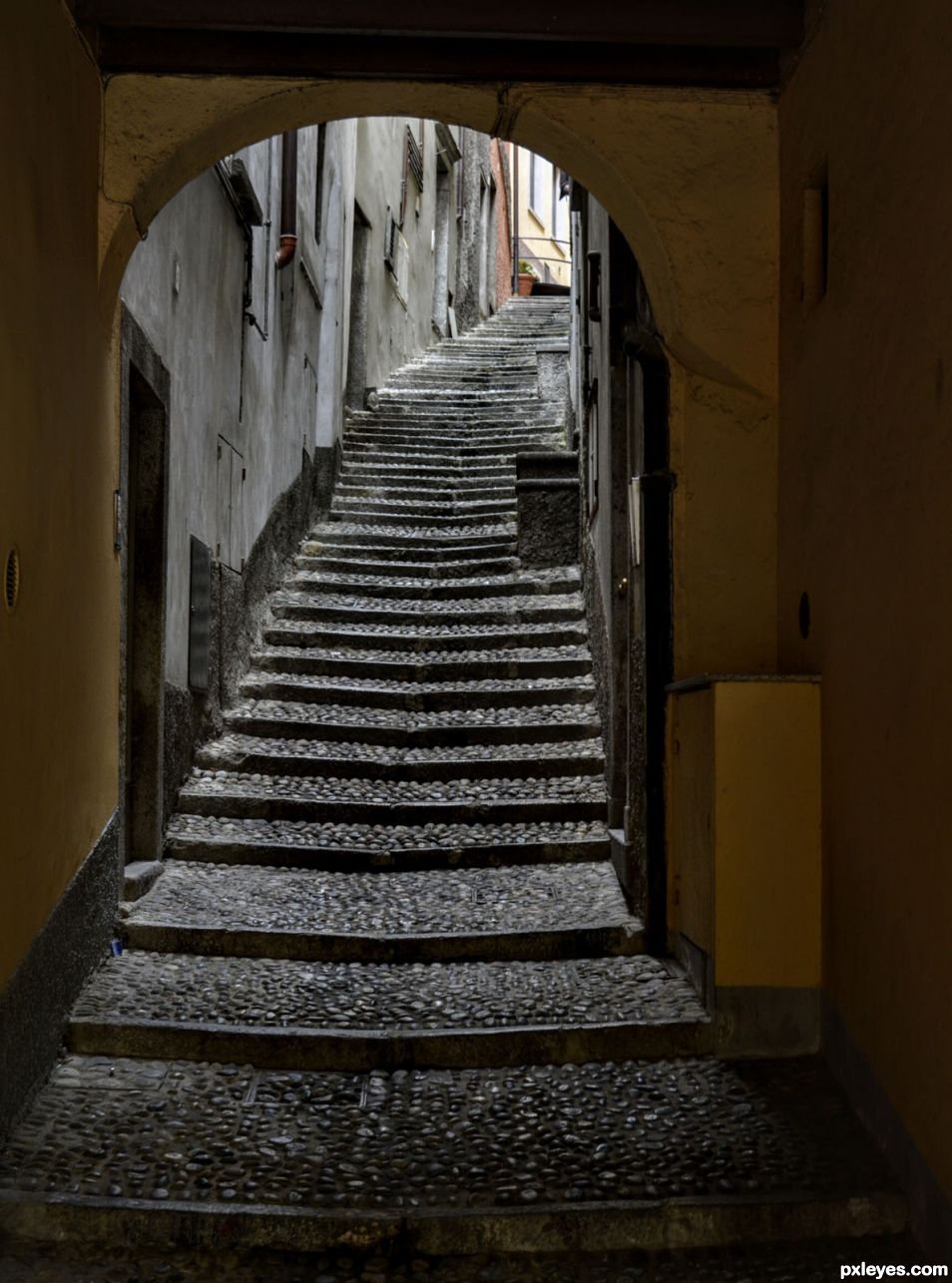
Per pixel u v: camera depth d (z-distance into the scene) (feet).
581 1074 13.30
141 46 13.80
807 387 13.48
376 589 30.81
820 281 13.39
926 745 9.80
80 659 13.75
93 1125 11.91
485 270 75.61
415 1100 12.76
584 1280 10.11
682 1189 10.83
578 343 33.37
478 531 34.42
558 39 13.32
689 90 14.44
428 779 22.81
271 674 26.66
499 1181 11.05
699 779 14.30
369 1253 10.40
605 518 23.31
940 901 9.51
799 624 13.88
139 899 17.49
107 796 15.76
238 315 25.44
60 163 12.28
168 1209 10.48
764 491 15.05
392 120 48.19
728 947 13.39
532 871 19.80
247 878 19.22
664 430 15.57
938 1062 9.59
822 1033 13.20
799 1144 11.53
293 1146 11.70
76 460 13.24
